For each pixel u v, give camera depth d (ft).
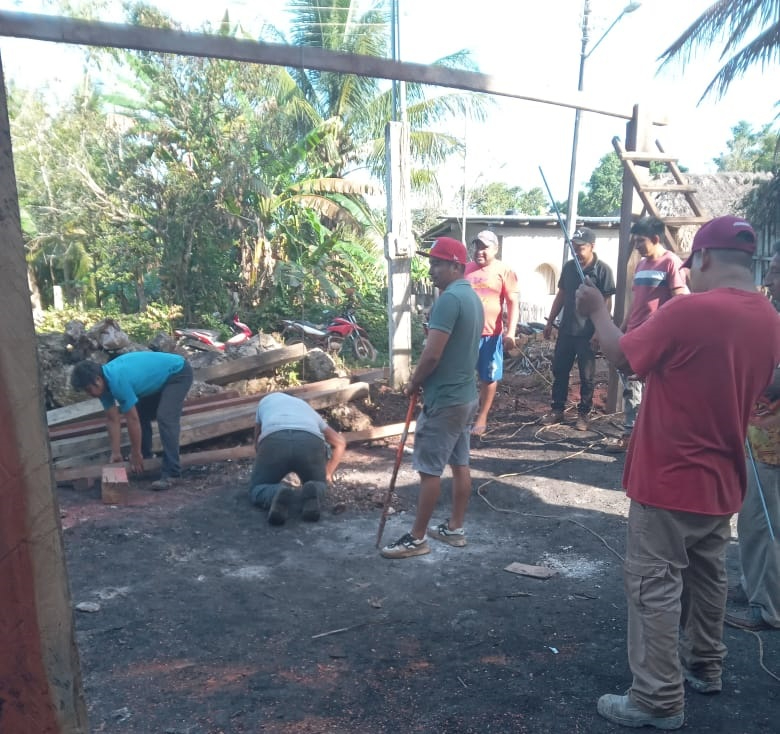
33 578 3.90
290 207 53.78
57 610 4.03
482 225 65.98
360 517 16.37
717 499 8.34
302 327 41.55
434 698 9.32
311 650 10.55
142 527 15.31
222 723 8.75
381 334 48.91
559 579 13.17
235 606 11.96
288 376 27.35
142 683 9.62
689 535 8.46
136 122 46.03
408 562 13.92
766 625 11.14
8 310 3.67
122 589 12.48
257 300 49.60
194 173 45.14
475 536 15.35
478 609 11.93
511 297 22.30
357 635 11.03
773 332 8.27
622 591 12.66
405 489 18.20
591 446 21.89
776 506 11.00
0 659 3.89
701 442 8.14
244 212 48.91
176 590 12.51
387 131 26.76
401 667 10.09
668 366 8.14
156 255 46.14
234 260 50.72
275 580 13.01
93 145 45.50
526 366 34.32
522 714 8.96
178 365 18.31
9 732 3.99
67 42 11.03
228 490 17.92
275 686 9.56
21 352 3.75
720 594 9.13
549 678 9.82
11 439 3.75
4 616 3.87
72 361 24.03
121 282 54.60
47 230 50.01
